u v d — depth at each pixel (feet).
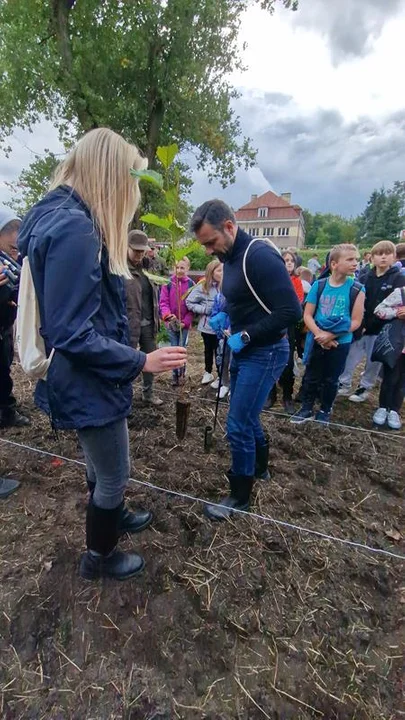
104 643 5.01
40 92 36.04
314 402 12.71
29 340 4.11
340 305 10.55
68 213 3.69
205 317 14.47
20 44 31.27
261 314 6.40
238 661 4.94
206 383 15.21
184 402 6.44
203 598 5.57
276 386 13.05
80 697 4.48
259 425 7.88
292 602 5.70
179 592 5.65
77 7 34.60
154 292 12.20
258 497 7.78
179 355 4.33
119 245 4.14
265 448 8.14
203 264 42.01
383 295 12.41
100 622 5.21
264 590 5.81
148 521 6.76
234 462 7.01
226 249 6.25
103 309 4.20
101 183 3.89
